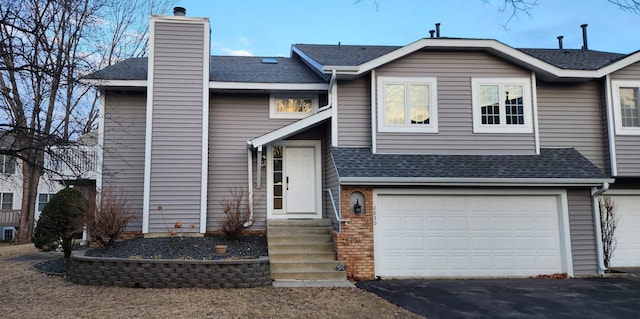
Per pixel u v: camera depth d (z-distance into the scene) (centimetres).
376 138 1104
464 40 1121
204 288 838
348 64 1159
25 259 1202
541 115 1191
